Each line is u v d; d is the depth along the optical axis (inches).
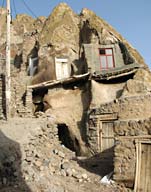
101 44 971.9
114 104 681.0
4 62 792.3
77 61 1007.6
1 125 550.0
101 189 405.1
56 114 817.5
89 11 1215.6
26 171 397.4
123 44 971.3
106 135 694.5
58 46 1038.4
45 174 418.3
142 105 545.3
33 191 355.9
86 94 836.6
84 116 799.7
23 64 1104.8
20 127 539.5
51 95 861.2
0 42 1259.8
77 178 440.5
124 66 847.1
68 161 505.0
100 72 833.5
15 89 763.4
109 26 1151.6
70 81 861.8
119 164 429.4
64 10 1235.2
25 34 1230.3
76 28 1144.2
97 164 552.7
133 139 425.4
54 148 534.6
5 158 400.5
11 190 346.6
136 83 759.7
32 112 787.4
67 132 802.2
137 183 408.5
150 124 415.8
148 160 412.8
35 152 459.5
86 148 746.2
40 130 541.0
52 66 975.0
